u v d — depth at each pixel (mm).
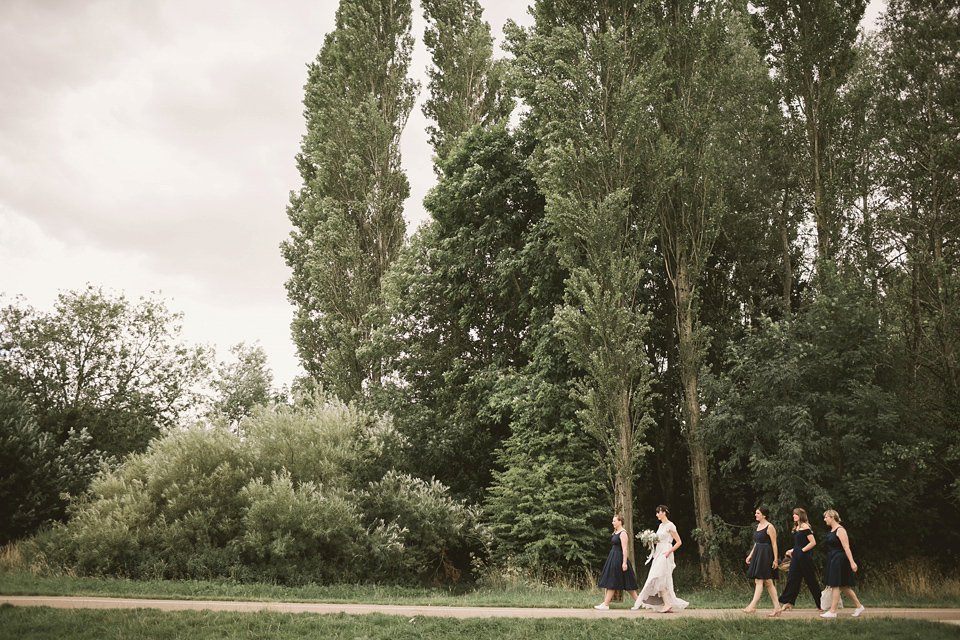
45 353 28812
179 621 10055
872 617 10688
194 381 32688
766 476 17391
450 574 21000
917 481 18125
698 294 21922
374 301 29984
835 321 18375
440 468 24031
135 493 17812
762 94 22891
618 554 12102
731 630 9680
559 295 22453
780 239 25547
